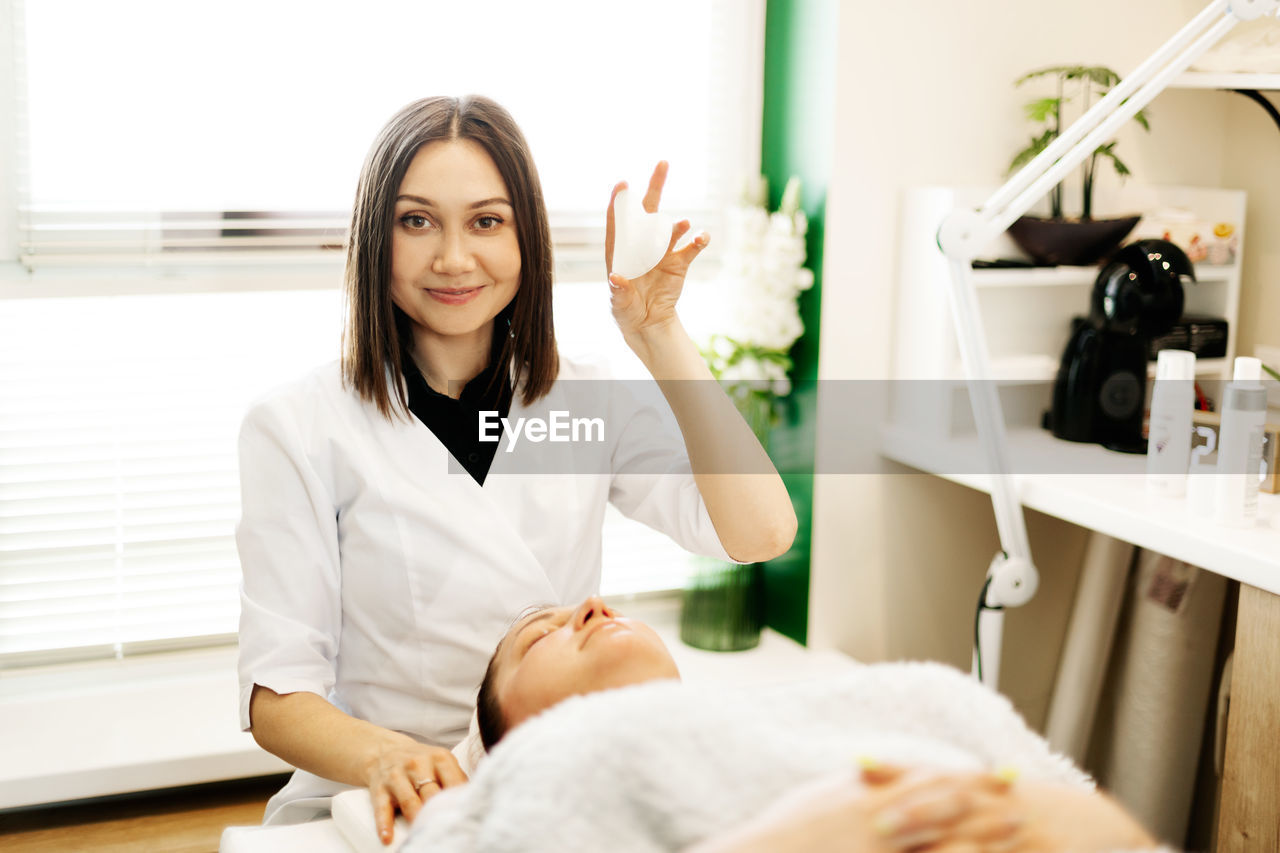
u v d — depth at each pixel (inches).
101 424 73.5
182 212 72.5
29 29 68.0
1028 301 77.6
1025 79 74.9
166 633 77.0
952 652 84.3
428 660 46.9
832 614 80.7
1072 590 85.8
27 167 69.0
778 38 79.7
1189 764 71.9
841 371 77.1
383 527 46.7
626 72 80.0
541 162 79.3
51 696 74.9
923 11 74.1
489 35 76.8
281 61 73.3
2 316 71.1
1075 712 73.7
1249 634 54.8
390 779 39.4
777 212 80.7
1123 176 76.6
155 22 70.5
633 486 53.8
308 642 45.5
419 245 46.0
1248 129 81.1
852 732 30.0
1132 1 79.1
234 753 68.9
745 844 21.6
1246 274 82.0
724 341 77.1
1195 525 57.8
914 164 75.9
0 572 73.0
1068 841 21.8
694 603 80.9
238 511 77.0
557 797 26.6
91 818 70.7
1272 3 53.6
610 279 46.0
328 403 47.8
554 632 38.2
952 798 21.9
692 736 27.2
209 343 75.2
